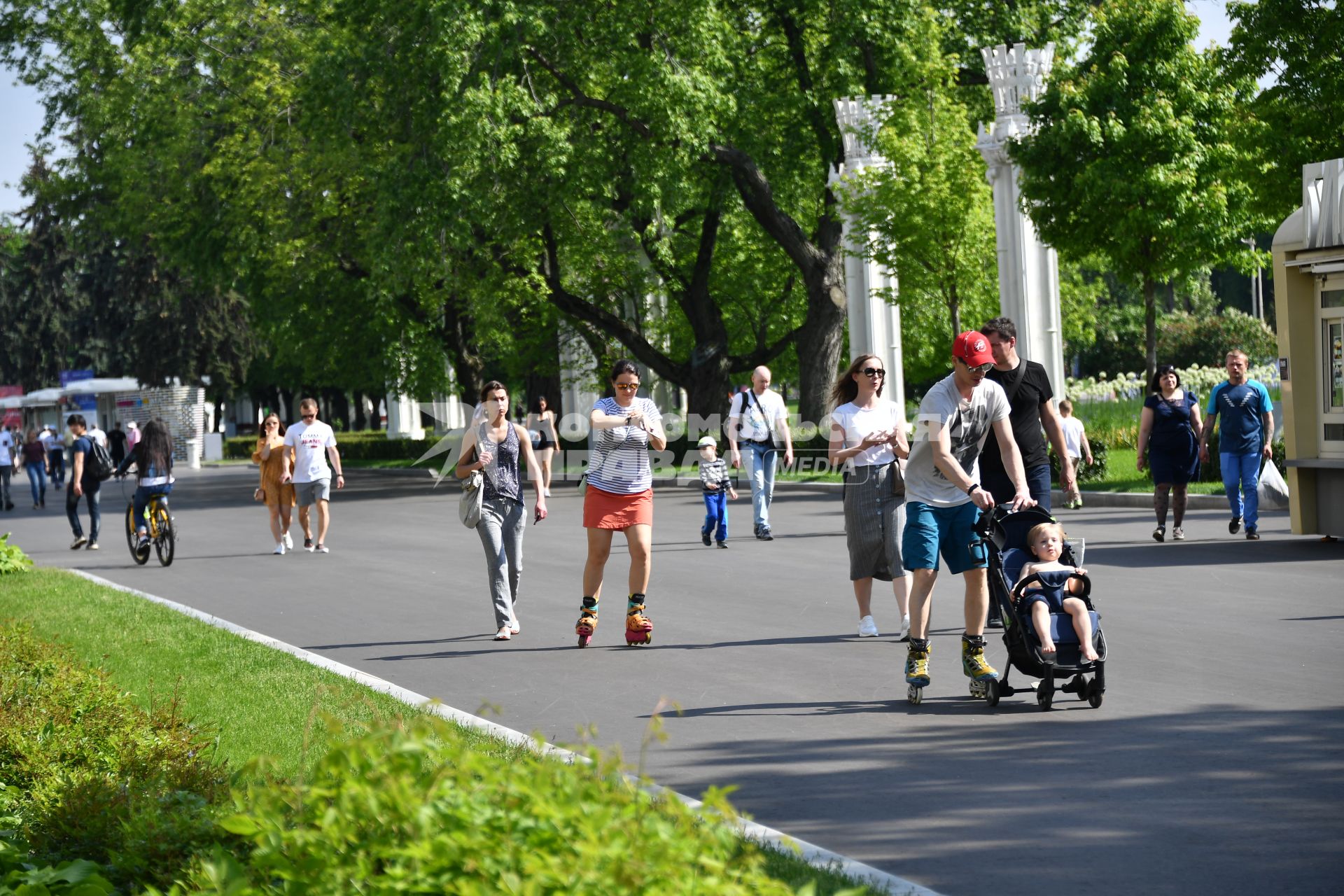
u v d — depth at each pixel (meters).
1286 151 40.47
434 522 35.19
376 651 15.59
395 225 45.31
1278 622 15.04
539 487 16.56
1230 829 8.00
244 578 23.73
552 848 3.86
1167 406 23.02
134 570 26.05
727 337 61.78
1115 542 23.25
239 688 12.74
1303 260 22.14
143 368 99.25
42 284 114.75
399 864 3.88
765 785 9.40
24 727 8.73
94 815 6.63
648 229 50.59
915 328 57.56
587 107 47.22
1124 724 10.72
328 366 68.19
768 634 15.79
